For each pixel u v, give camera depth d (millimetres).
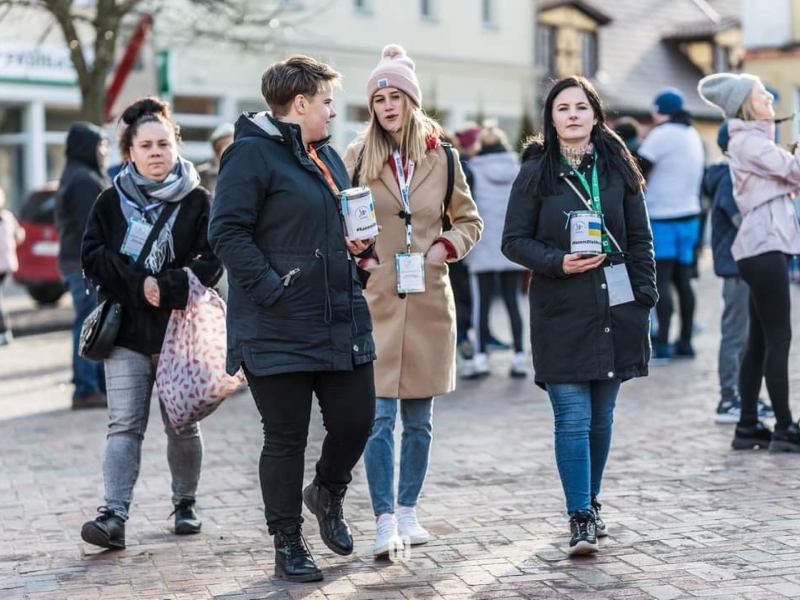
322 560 7910
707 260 38500
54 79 37969
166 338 8289
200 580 7547
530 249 7824
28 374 17938
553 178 7918
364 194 7254
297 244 7184
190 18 29812
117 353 8445
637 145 17578
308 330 7160
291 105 7383
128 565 7953
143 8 24922
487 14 49312
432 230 8273
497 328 21625
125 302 8336
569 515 7820
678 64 57875
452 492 9664
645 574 7340
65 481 10641
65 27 23281
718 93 10523
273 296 7078
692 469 10188
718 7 63094
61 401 15281
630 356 7902
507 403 13898
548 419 12867
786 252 10398
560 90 7918
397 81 8070
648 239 8031
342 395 7371
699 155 16484
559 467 7898
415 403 8281
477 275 15695
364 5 43781
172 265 8430
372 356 7395
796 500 9016
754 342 10797
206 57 38812
